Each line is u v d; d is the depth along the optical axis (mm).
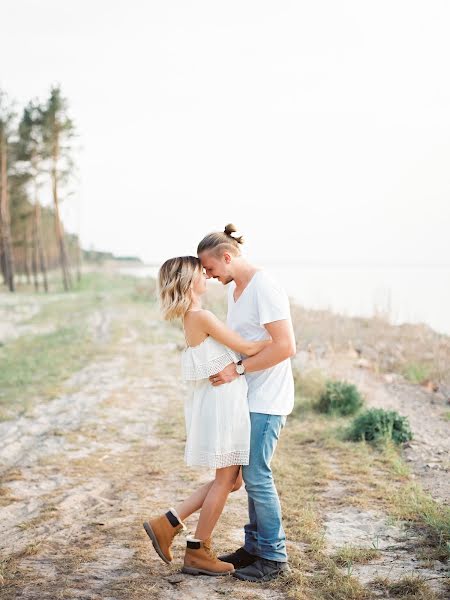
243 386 3625
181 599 3367
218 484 3664
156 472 6031
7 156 43875
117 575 3709
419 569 3787
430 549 4074
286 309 3596
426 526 4520
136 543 4223
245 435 3570
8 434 7754
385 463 6148
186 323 3643
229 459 3566
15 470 6125
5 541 4402
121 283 53625
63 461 6441
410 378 11266
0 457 6715
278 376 3701
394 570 3775
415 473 5898
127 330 18812
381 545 4215
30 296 39438
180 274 3639
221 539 4289
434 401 9516
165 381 11164
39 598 3395
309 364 11859
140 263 154500
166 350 14938
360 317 19047
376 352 13430
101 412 8734
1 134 42469
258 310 3605
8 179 44750
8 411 8945
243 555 3832
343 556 3961
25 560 3994
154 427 7914
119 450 6914
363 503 5008
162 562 3908
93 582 3611
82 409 9016
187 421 3711
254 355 3615
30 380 11180
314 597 3375
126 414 8656
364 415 7160
